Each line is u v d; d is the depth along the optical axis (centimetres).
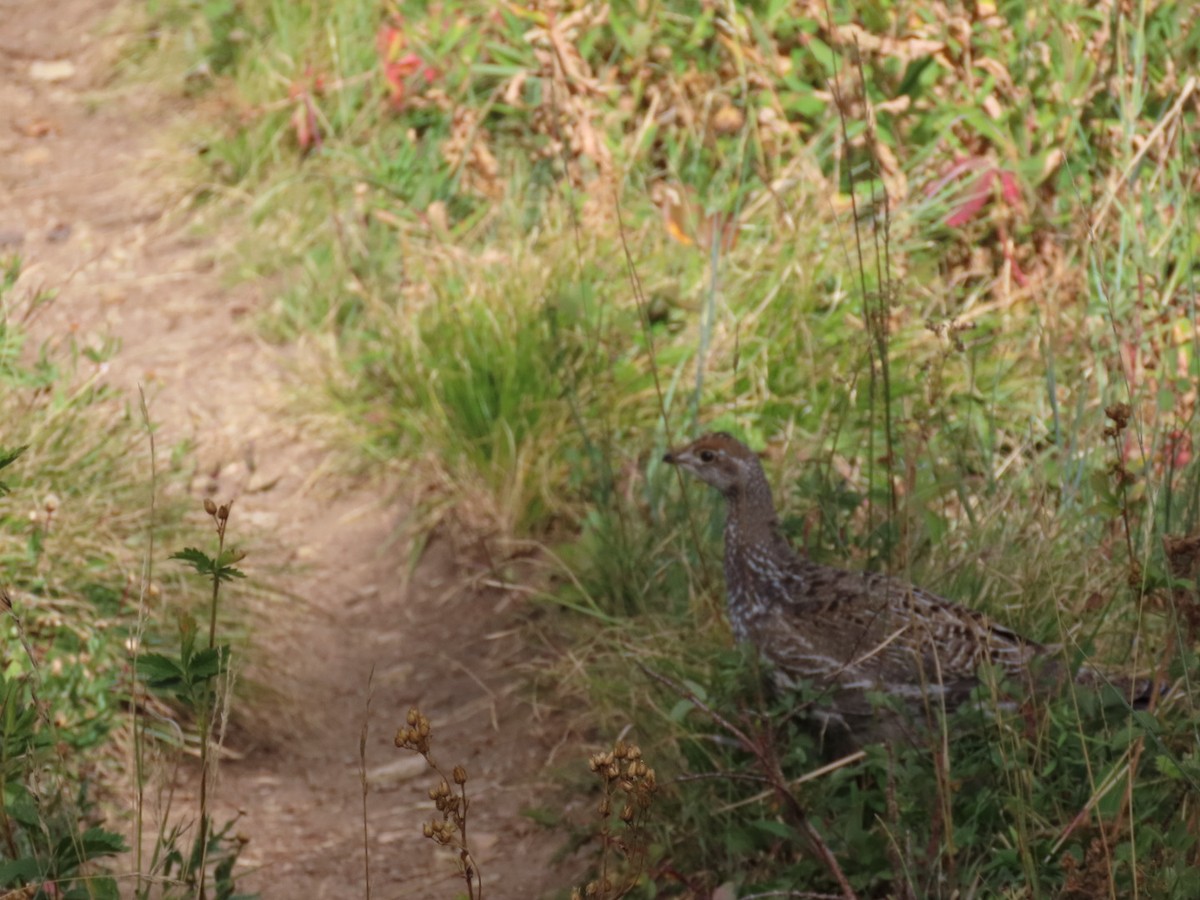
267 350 1328
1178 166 1112
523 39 1335
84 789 743
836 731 823
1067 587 873
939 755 703
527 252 1224
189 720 940
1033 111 1183
